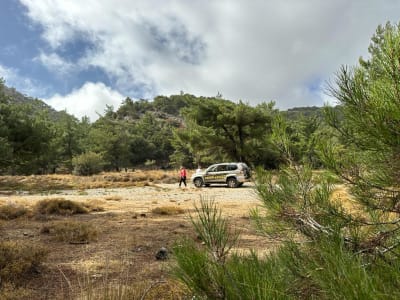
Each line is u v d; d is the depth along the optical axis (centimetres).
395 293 120
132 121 17288
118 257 567
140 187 2517
